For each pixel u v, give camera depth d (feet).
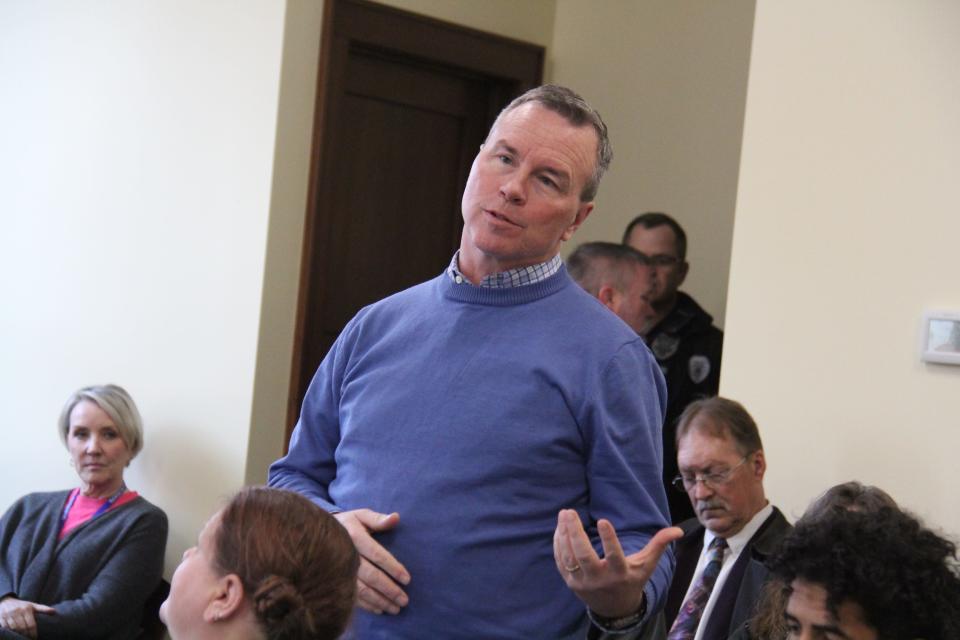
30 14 25.07
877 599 7.58
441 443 8.65
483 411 8.63
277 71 20.34
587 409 8.59
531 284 8.88
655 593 8.51
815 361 14.29
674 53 23.11
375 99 22.62
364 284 22.65
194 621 6.99
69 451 21.16
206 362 20.97
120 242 22.72
